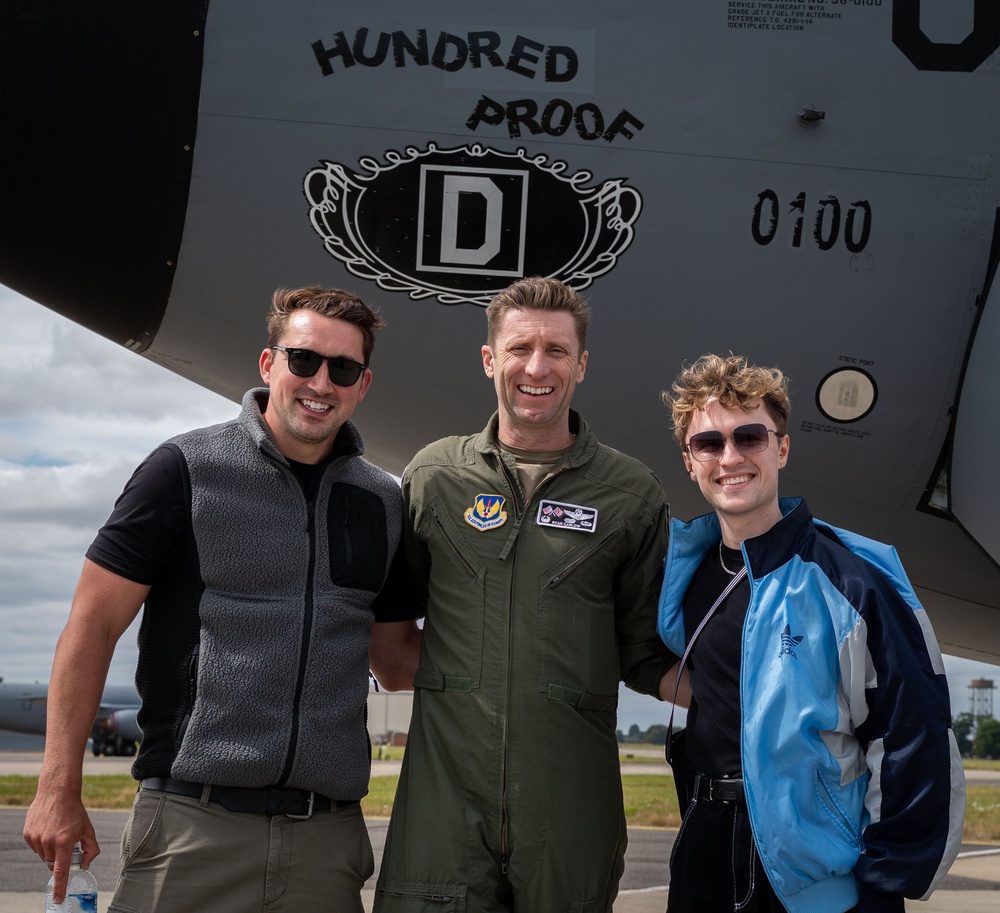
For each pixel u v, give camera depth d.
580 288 3.17
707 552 2.53
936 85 3.18
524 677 2.49
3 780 21.06
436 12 3.14
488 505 2.60
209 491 2.42
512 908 2.50
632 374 3.26
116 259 3.21
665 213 3.14
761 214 3.15
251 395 2.60
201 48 3.12
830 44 3.18
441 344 3.22
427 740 2.53
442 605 2.58
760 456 2.33
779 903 2.21
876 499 3.38
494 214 3.13
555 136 3.12
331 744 2.40
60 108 3.10
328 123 3.12
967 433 3.14
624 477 2.67
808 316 3.19
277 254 3.16
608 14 3.17
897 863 2.05
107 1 3.12
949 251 3.17
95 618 2.35
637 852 10.33
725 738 2.31
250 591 2.41
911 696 2.09
